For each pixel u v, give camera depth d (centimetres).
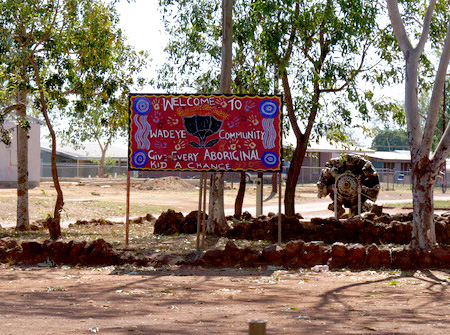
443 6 1928
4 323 729
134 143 1480
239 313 817
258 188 2138
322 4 1909
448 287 1059
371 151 6562
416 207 1310
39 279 1170
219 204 1758
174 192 4762
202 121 1477
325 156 6869
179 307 866
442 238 1616
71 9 1820
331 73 1977
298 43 1955
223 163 1473
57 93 1792
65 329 688
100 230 2027
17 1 1769
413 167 1320
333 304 901
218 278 1165
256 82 2034
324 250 1297
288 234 1641
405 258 1259
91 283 1114
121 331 675
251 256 1300
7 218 2606
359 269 1255
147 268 1285
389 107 2073
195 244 1546
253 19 1880
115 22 1927
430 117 1305
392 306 885
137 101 1483
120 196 4038
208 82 2277
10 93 1842
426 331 698
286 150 2205
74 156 7788
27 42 1770
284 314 812
